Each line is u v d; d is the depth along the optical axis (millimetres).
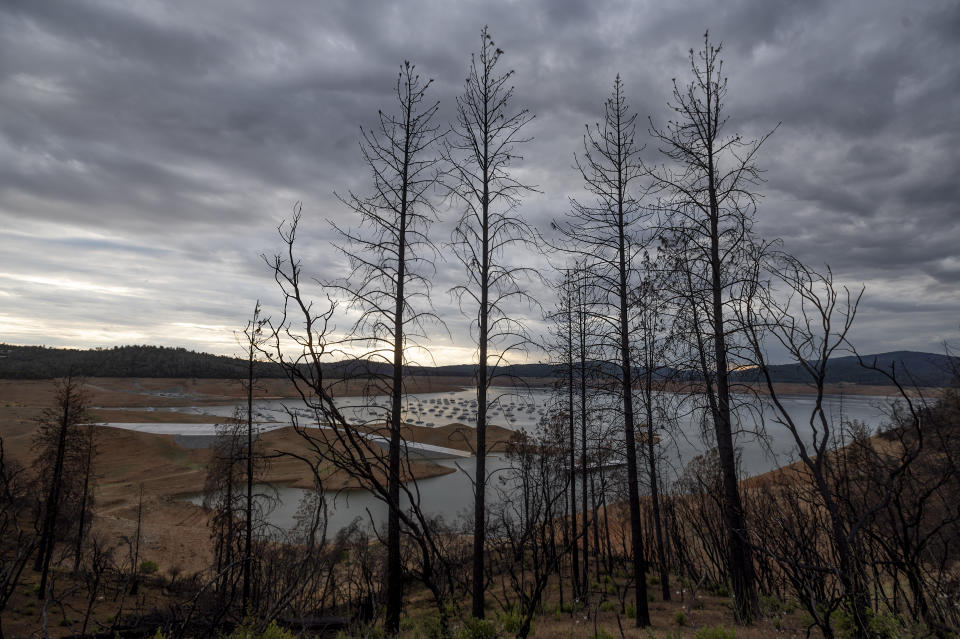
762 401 10266
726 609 14023
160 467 76438
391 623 12211
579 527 27344
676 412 12977
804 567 4719
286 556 12594
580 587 17594
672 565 23750
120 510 54656
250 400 22500
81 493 33844
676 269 12461
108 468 73250
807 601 4879
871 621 5121
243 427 25359
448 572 4668
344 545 19172
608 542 23000
